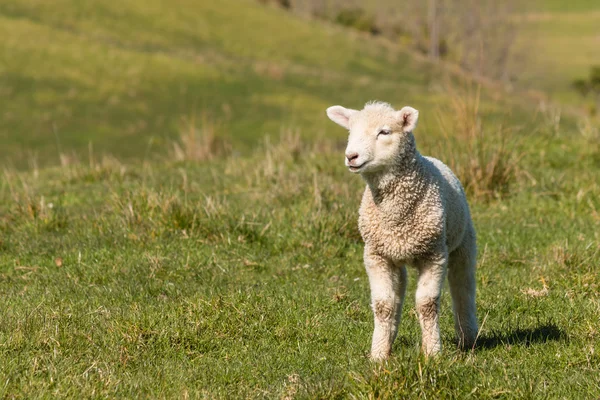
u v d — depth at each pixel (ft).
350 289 37.86
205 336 30.63
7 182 67.67
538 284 37.88
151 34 202.28
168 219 45.44
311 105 161.48
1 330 30.71
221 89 161.38
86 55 162.30
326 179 55.93
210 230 44.80
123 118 136.98
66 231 47.37
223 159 80.43
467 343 30.45
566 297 35.55
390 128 27.25
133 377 26.94
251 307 32.91
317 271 40.98
